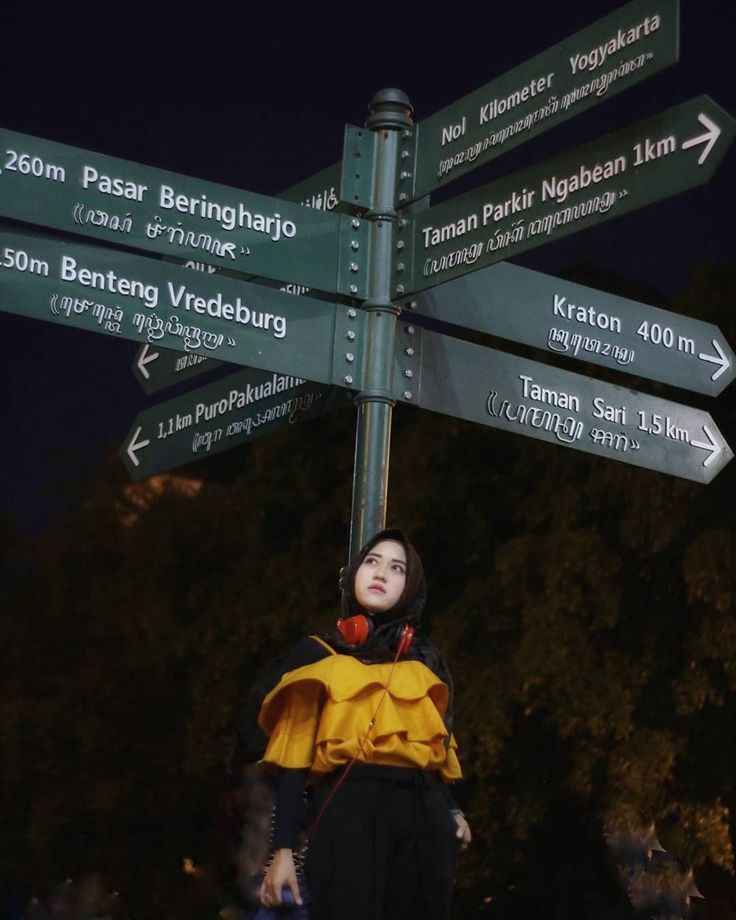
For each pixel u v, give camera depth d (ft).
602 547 39.88
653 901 20.99
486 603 42.70
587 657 39.47
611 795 38.17
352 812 10.43
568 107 13.25
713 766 40.04
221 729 47.83
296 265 14.43
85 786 55.98
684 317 15.93
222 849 51.93
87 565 61.11
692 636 39.50
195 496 57.00
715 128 12.16
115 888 55.26
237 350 13.97
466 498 45.39
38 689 61.05
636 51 12.76
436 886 10.60
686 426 15.84
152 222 13.93
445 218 14.29
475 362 14.83
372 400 14.25
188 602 53.78
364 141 15.05
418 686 10.90
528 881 44.98
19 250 13.35
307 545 49.14
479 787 41.24
